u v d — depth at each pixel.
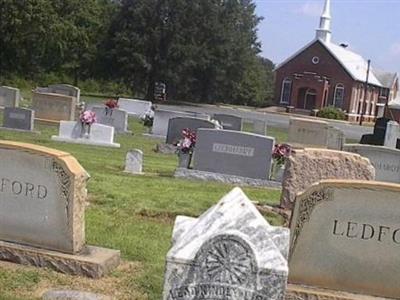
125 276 6.75
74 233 6.78
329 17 87.19
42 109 27.45
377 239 6.45
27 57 63.75
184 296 4.13
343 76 76.50
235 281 4.09
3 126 23.58
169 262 4.15
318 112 70.12
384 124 31.16
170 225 9.41
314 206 6.52
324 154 10.80
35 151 6.80
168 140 22.06
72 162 6.86
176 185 12.83
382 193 6.38
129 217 9.56
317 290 6.51
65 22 62.41
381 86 82.69
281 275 4.06
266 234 4.20
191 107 63.50
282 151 14.91
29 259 6.72
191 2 67.69
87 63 69.81
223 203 4.39
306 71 77.75
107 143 21.53
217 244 4.12
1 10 58.34
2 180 6.96
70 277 6.55
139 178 13.55
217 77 72.38
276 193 13.46
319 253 6.57
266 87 91.31
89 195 10.57
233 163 14.96
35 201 6.87
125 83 70.25
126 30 68.06
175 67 69.06
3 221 6.99
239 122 28.58
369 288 6.53
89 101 56.00
